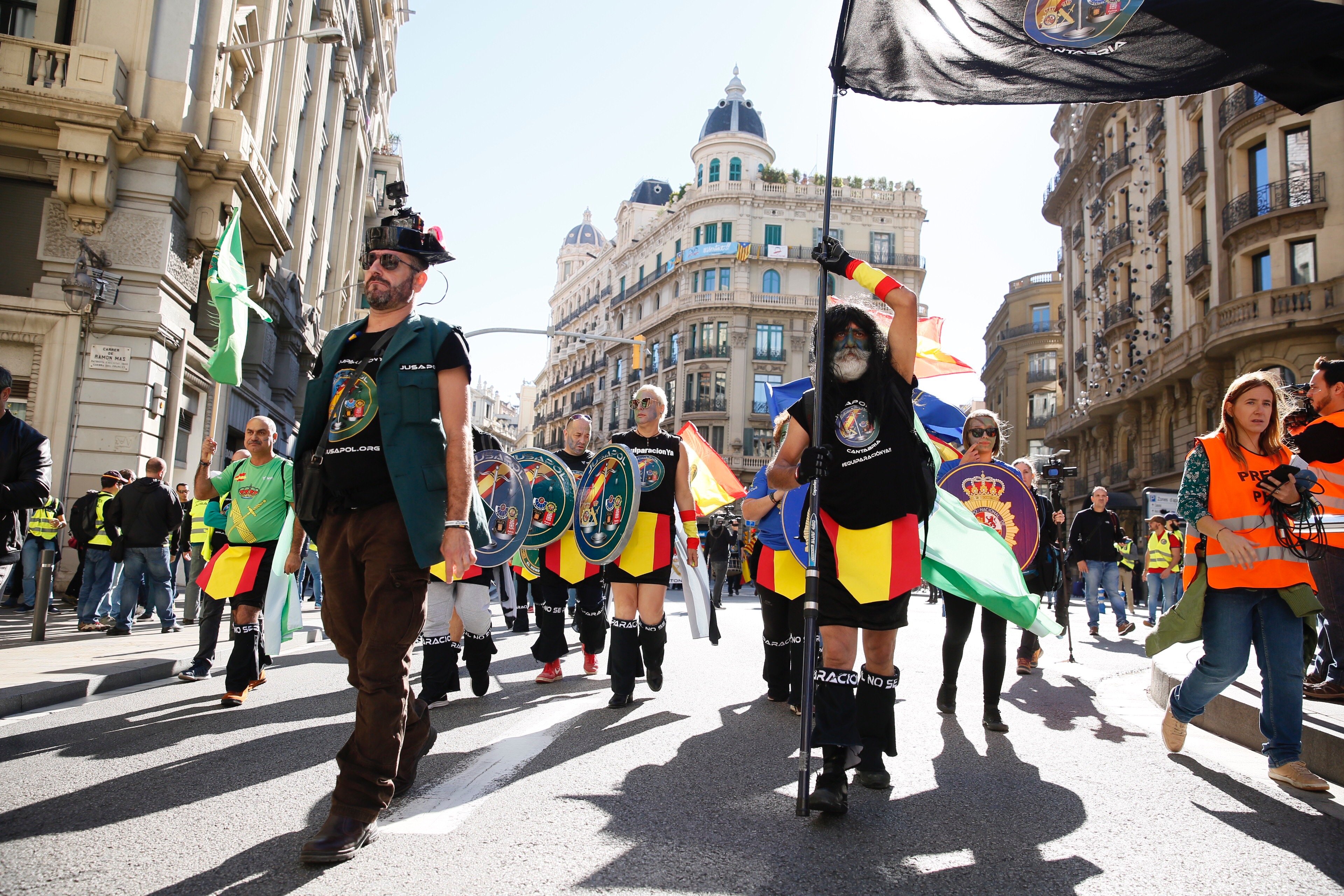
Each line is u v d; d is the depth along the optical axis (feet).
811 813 10.86
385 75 114.42
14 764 12.68
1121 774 13.47
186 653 24.91
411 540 9.68
